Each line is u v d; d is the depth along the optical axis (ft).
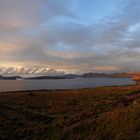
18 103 123.44
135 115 66.64
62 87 422.00
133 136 53.98
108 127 62.69
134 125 59.67
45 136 63.16
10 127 72.02
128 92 155.12
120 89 185.16
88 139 57.47
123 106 92.58
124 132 57.41
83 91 183.42
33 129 69.51
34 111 101.04
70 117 84.28
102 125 65.26
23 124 76.95
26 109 105.40
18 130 68.64
